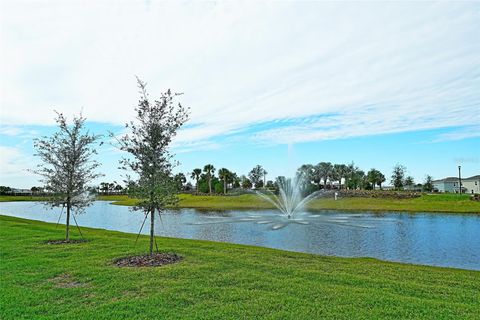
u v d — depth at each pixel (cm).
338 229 2262
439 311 613
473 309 627
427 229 2247
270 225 2497
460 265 1255
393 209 4031
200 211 4047
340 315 594
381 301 662
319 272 886
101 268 916
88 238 1545
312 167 8994
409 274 913
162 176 1052
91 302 668
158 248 1247
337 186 9225
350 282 800
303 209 4134
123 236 1736
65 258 1062
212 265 938
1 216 2802
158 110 1052
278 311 613
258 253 1175
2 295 704
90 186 1556
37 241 1414
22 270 907
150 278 816
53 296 699
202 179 9394
